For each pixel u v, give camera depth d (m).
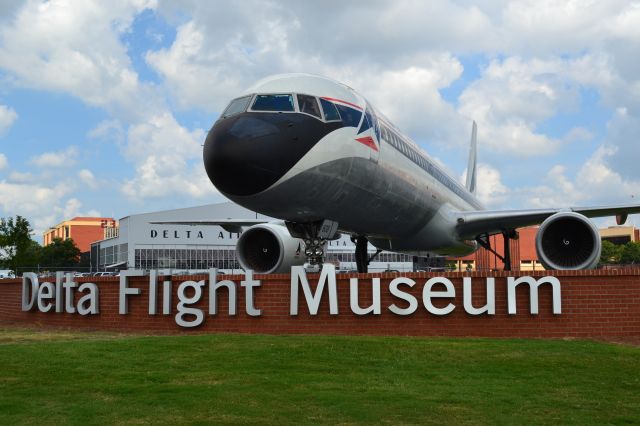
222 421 6.31
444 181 19.69
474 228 18.62
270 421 6.32
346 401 7.09
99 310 14.21
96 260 75.06
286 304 12.61
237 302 12.90
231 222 22.27
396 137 15.43
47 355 9.82
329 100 12.59
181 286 13.20
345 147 12.41
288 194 11.61
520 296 11.93
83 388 7.72
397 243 18.44
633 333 11.65
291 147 11.47
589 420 6.47
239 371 8.73
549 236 14.33
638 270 11.72
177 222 22.52
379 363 9.30
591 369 8.91
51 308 15.09
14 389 7.71
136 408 6.79
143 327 13.62
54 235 153.12
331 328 12.38
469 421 6.38
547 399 7.30
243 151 11.16
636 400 7.30
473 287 12.02
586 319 11.75
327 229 13.39
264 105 11.98
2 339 12.52
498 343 10.82
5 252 51.38
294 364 9.19
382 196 14.28
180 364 9.16
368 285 12.35
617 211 16.92
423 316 12.12
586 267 13.76
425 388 7.79
